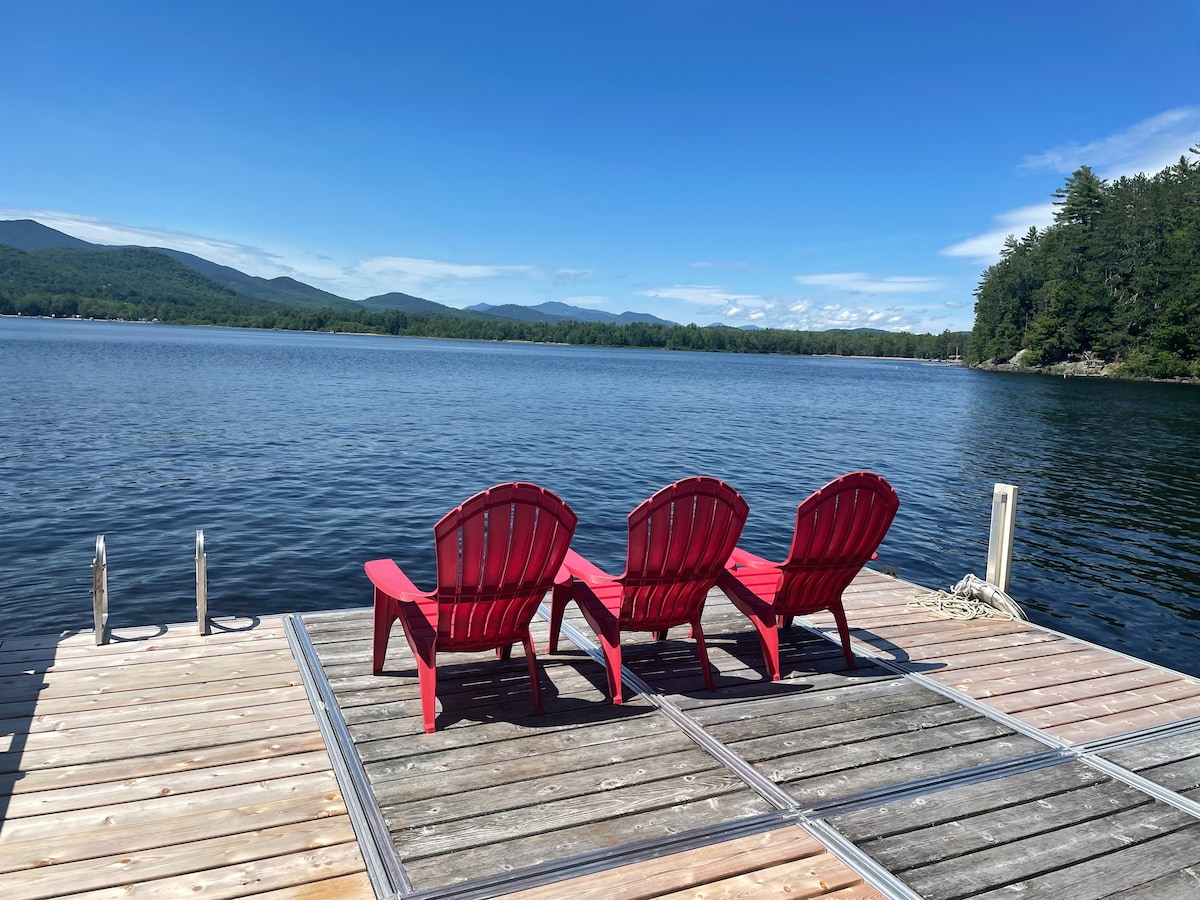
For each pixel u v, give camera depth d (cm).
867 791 269
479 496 284
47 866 209
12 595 664
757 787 267
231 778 259
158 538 855
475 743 291
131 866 211
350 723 303
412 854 221
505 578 302
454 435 1834
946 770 287
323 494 1113
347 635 400
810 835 240
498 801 251
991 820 255
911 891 215
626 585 334
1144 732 328
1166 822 258
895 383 5566
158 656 364
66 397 2206
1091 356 6638
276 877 209
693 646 410
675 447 1798
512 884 210
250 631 401
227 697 323
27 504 980
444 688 342
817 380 5841
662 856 226
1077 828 252
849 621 466
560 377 4697
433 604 340
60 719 297
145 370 3425
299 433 1728
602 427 2148
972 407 3459
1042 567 910
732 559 408
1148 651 653
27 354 4078
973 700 354
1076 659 416
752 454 1742
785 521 1091
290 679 344
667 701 338
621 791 261
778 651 394
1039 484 1499
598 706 329
